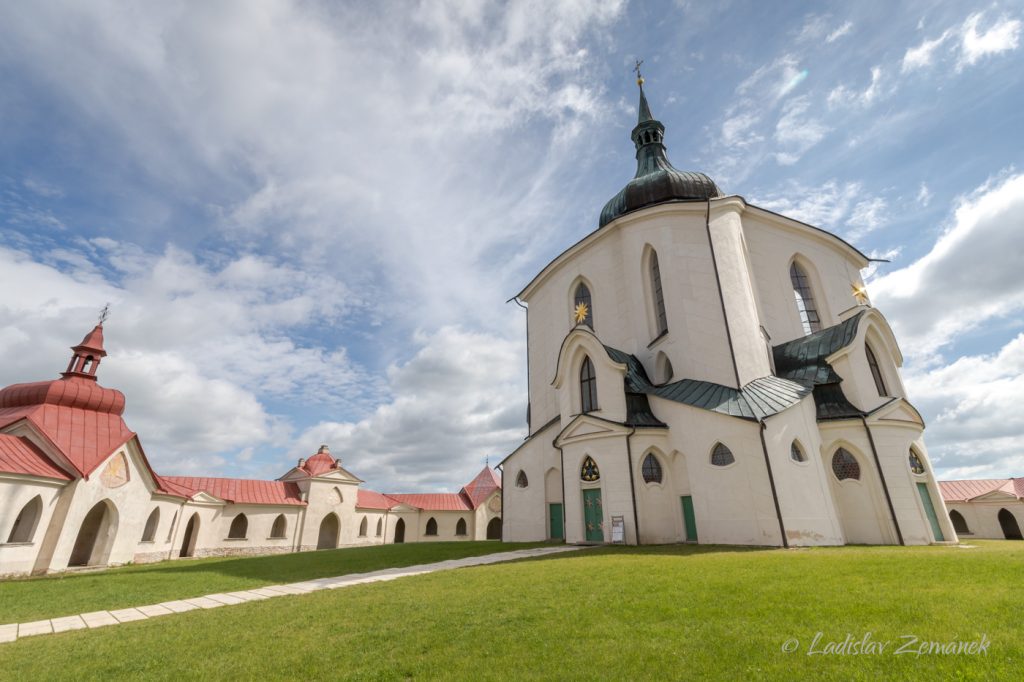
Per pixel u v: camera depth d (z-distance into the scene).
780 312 36.56
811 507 23.86
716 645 7.18
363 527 66.75
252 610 11.77
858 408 27.00
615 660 6.85
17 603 14.50
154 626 10.56
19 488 25.72
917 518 24.31
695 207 34.91
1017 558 13.83
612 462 27.86
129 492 32.81
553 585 12.87
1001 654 6.22
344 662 7.52
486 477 80.56
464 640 8.28
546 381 43.38
